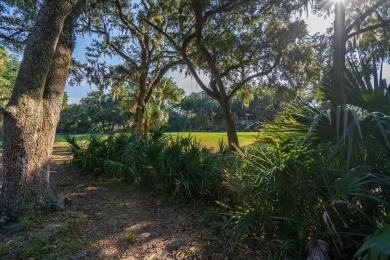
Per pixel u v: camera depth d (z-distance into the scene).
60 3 3.56
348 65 2.45
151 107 14.20
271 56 11.77
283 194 2.66
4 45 12.22
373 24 10.54
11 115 3.50
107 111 43.09
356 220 2.51
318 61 11.27
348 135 2.08
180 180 4.75
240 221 2.79
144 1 12.07
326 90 2.52
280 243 2.89
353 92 2.33
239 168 3.59
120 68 14.63
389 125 1.92
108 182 6.03
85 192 5.25
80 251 2.90
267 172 2.66
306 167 2.55
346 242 2.49
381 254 1.54
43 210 3.78
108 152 6.84
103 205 4.46
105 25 13.84
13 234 3.18
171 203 4.62
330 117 2.01
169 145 5.44
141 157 5.66
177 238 3.29
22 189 3.60
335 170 2.41
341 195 2.18
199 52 12.52
